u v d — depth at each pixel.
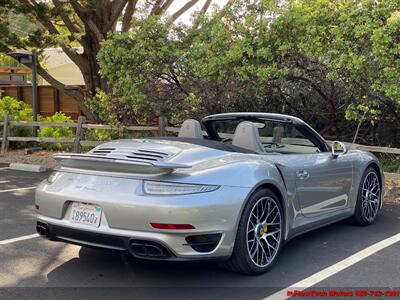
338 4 8.96
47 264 4.66
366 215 6.13
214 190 3.95
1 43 13.27
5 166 11.22
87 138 12.74
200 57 9.80
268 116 5.39
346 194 5.76
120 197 3.91
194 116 10.80
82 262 4.71
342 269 4.55
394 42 8.04
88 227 4.02
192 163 4.20
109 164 4.01
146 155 4.31
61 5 13.49
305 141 5.61
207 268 4.53
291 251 5.08
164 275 4.37
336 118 10.18
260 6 9.48
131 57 10.27
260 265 4.34
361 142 10.20
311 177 5.07
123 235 3.87
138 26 10.74
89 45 15.69
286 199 4.65
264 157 4.68
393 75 7.90
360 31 8.14
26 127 13.57
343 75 8.91
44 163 11.27
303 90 9.95
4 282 4.21
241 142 4.98
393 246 5.28
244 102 10.51
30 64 13.31
